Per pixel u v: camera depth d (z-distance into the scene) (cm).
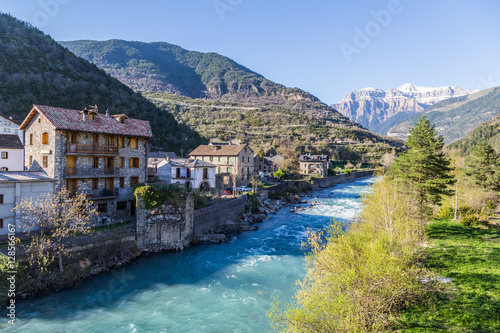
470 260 2358
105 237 3103
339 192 9594
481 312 1617
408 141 4106
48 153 3384
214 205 4628
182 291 2627
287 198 7556
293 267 3194
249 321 2162
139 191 3484
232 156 7819
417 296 1795
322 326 1407
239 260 3394
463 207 4022
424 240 2922
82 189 3619
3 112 7362
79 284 2639
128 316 2206
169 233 3631
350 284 1581
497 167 4741
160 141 11075
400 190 3622
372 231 2545
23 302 2291
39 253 2494
